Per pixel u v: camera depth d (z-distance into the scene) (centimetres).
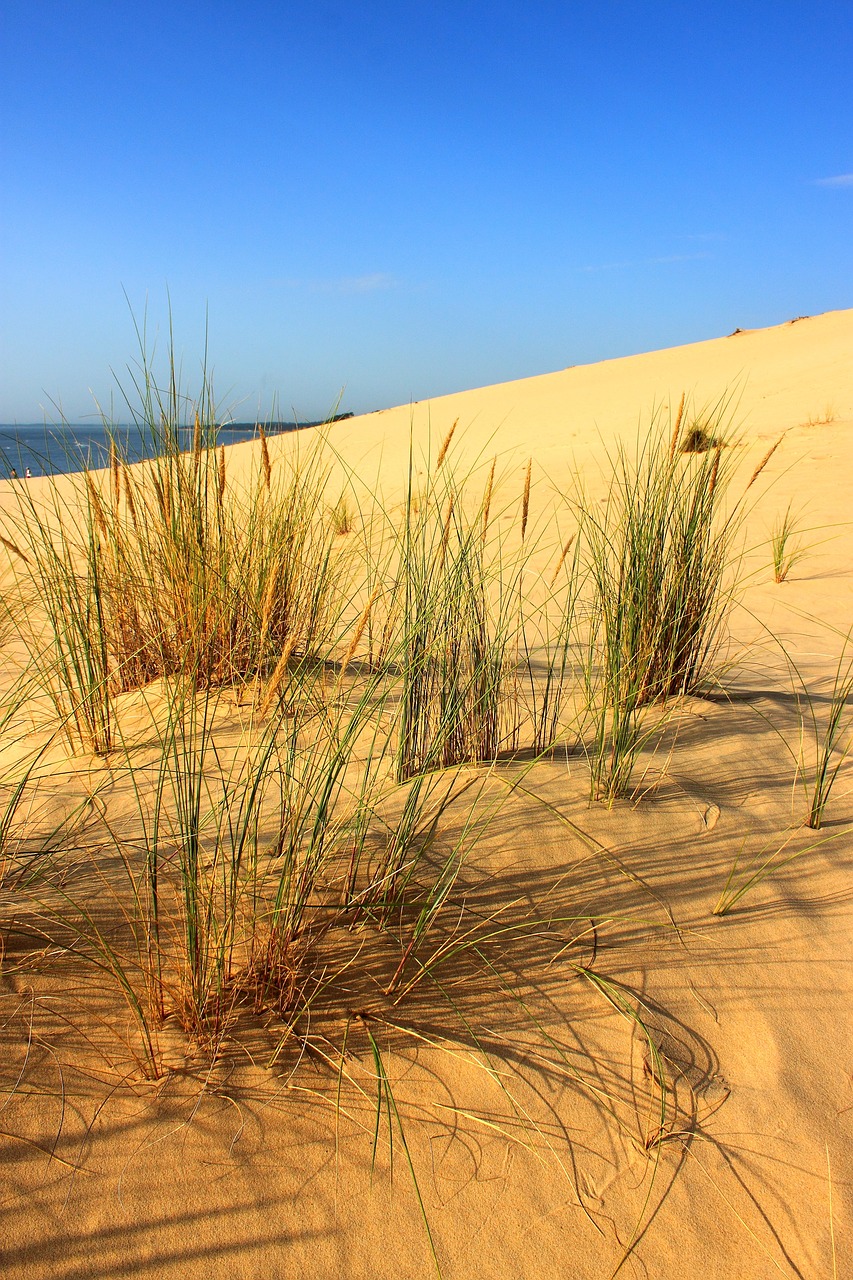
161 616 331
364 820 204
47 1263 125
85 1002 167
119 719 290
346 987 179
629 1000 183
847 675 383
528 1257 136
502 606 268
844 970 199
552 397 2900
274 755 241
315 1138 149
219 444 321
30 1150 140
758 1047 177
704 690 356
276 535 326
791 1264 138
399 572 256
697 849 236
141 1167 140
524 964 189
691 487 346
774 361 2520
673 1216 145
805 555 645
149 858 188
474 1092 160
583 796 252
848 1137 160
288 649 180
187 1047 162
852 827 254
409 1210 140
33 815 225
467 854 219
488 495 256
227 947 178
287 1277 129
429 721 260
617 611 309
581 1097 162
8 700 291
